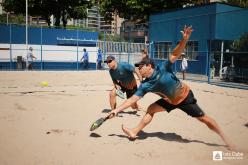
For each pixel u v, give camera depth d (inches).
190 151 189.9
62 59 1039.6
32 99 380.5
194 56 888.9
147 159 175.5
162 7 1195.3
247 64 789.9
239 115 307.4
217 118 292.4
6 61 975.6
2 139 209.3
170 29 974.4
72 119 273.4
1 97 392.8
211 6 869.2
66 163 167.6
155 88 184.5
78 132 229.6
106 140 210.2
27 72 856.3
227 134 232.2
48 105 340.8
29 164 165.6
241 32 856.3
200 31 901.2
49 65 1026.1
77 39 1015.0
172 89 184.1
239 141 213.3
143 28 1222.9
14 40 979.3
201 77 793.6
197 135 227.0
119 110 190.2
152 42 955.3
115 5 1241.4
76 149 190.9
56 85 554.9
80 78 703.1
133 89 284.8
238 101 402.6
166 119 278.4
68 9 1390.3
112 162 169.9
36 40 1007.6
